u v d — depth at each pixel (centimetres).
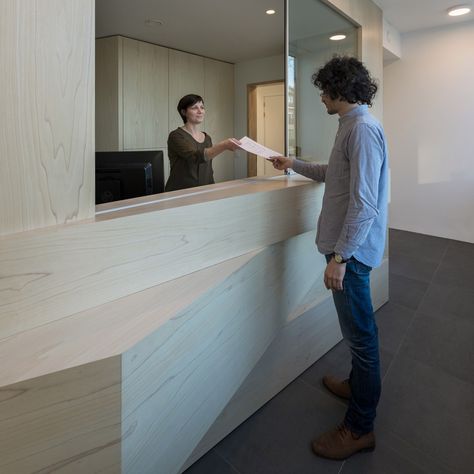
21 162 83
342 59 146
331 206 148
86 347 79
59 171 91
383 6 374
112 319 91
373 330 153
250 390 175
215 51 486
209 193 147
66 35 89
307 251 193
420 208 526
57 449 74
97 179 179
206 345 112
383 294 298
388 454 156
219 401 123
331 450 154
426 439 163
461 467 149
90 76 95
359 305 148
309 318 210
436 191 507
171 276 117
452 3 372
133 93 435
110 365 77
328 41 253
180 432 104
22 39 81
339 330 241
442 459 153
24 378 69
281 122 536
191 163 215
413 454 156
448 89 474
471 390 195
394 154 538
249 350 143
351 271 145
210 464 152
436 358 224
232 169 569
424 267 390
